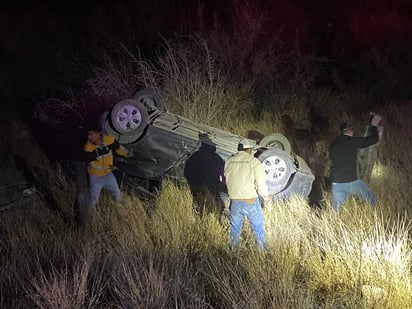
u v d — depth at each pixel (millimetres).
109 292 6156
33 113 13023
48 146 11188
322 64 17281
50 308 5676
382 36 18375
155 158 8875
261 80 14008
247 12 15281
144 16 18234
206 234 7387
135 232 7328
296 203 8328
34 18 20078
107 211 7980
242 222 7238
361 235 6883
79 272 6367
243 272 6406
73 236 7375
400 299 5727
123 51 15961
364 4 18734
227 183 7008
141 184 9070
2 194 9312
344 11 18516
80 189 7879
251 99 13281
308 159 10594
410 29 18406
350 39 18250
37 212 8227
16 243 7062
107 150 7902
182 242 7258
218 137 9180
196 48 13148
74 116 11812
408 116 13188
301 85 14516
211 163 8789
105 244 7156
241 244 7180
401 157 10922
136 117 8633
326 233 7027
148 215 8172
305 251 6855
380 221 7543
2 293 6043
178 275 6172
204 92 11930
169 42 14789
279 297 5656
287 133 12078
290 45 16578
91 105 11734
